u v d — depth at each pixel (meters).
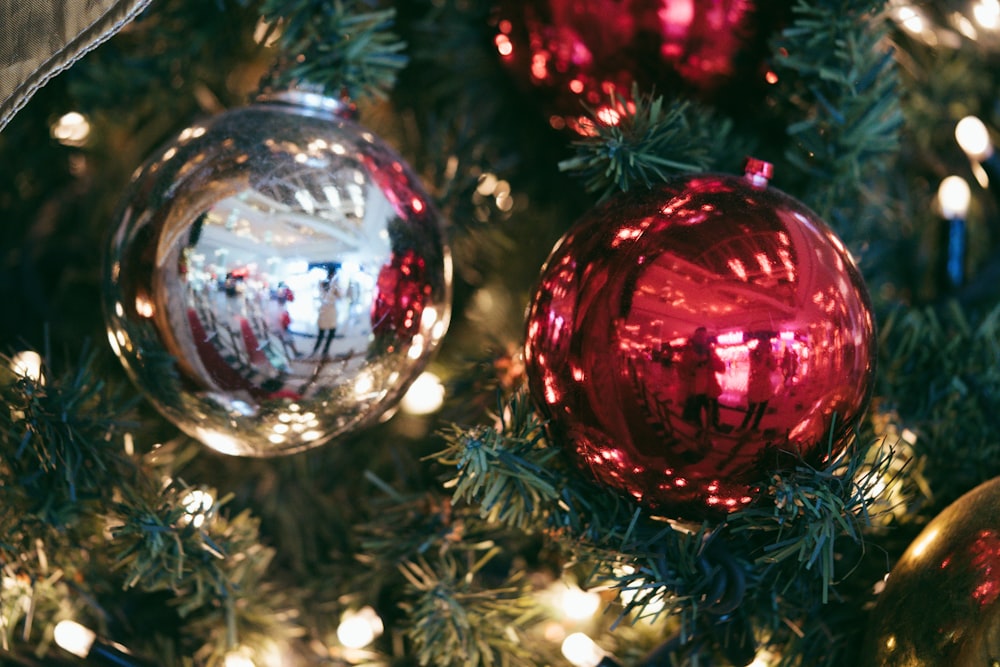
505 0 0.45
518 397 0.42
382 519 0.47
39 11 0.40
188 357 0.41
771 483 0.39
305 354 0.41
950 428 0.45
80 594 0.46
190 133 0.42
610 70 0.44
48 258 0.55
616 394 0.39
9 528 0.44
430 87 0.52
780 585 0.42
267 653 0.48
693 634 0.41
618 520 0.42
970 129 0.48
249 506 0.51
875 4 0.44
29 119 0.51
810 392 0.38
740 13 0.43
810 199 0.45
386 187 0.42
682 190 0.40
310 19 0.44
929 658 0.39
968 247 0.51
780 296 0.38
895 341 0.47
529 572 0.49
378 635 0.50
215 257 0.40
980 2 0.48
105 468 0.43
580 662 0.46
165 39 0.50
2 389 0.43
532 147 0.50
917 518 0.44
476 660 0.44
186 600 0.45
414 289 0.42
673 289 0.38
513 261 0.53
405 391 0.43
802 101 0.45
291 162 0.41
